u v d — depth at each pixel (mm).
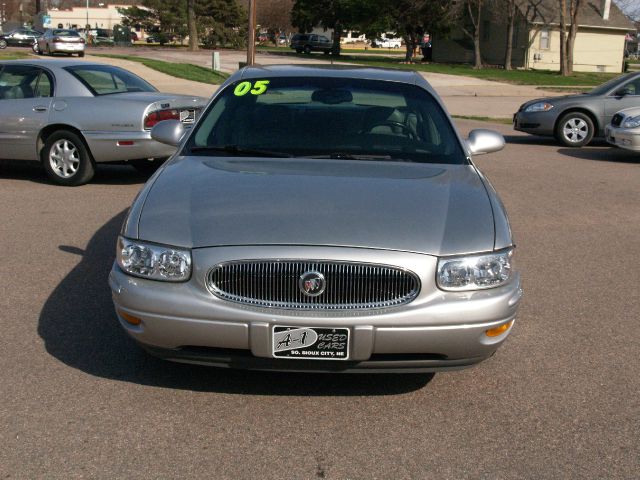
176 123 5125
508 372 4234
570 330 4938
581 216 8414
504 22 49156
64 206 8242
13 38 54812
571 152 13883
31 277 5723
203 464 3186
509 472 3189
